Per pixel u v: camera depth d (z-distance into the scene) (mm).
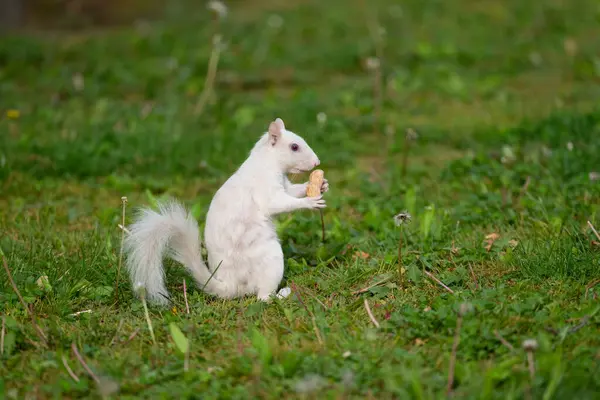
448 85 18562
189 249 8891
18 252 9867
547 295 8281
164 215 8758
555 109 16422
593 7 26359
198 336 7766
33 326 7859
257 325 8062
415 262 9484
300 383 6508
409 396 6477
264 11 28109
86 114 16953
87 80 19312
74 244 10289
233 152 14148
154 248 8539
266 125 15844
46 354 7480
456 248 9820
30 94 18594
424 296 8516
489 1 28109
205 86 18625
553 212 10703
